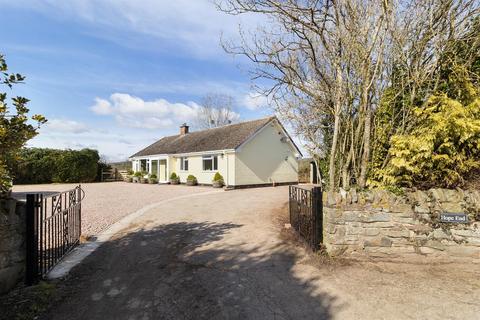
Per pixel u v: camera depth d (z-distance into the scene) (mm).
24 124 3760
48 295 4082
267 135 23359
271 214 9867
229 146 21359
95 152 30328
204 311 3664
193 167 24969
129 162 36438
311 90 7043
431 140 5250
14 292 4129
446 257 5113
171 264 5348
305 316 3488
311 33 6934
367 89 5996
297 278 4602
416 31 6281
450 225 5129
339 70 6305
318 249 5652
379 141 6457
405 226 5230
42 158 26938
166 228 8164
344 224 5355
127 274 4891
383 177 5891
